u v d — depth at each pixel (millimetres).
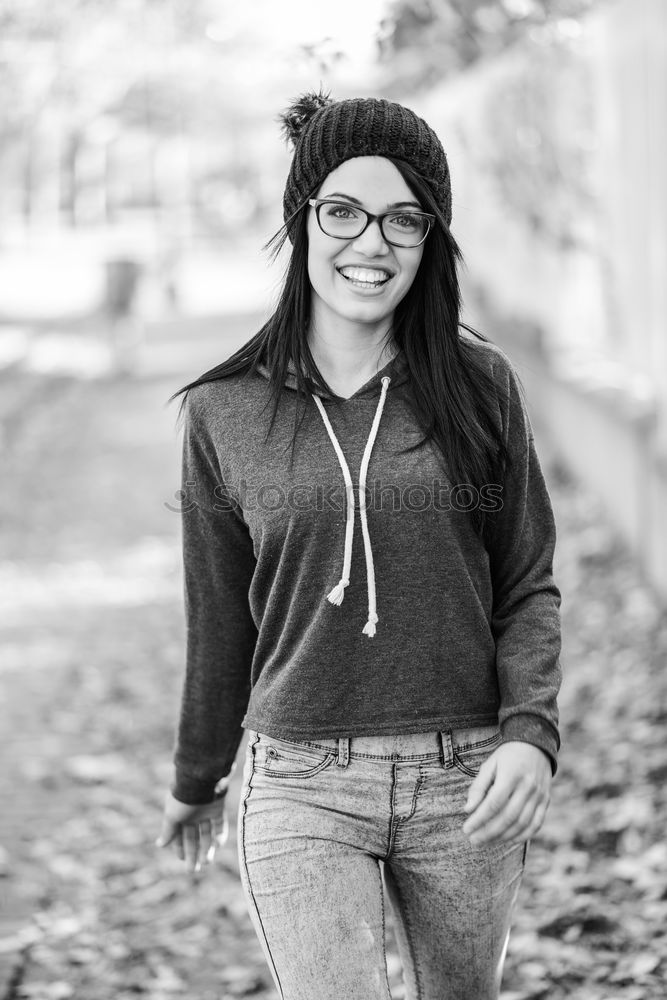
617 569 7441
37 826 5086
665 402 6602
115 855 4781
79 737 6129
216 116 22172
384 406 2312
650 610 6555
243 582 2498
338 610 2242
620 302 7637
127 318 22109
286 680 2279
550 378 10391
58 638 7820
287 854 2234
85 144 24828
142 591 8906
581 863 4199
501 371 2402
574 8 6895
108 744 6016
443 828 2279
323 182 2316
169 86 18672
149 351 22688
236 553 2473
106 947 4070
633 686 5695
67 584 9188
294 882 2215
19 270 32906
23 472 13234
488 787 2193
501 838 2176
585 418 8992
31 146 22734
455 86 12109
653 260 6699
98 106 17750
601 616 6766
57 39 13719
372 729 2252
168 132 22906
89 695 6723
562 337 9914
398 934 2445
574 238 8945
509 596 2395
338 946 2172
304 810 2262
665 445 6656
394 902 2430
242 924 4195
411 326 2361
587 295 8719
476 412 2303
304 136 2340
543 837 4426
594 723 5418
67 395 18547
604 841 4355
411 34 6777
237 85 17703
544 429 10828
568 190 8898
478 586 2324
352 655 2258
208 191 28844
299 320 2363
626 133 7129
